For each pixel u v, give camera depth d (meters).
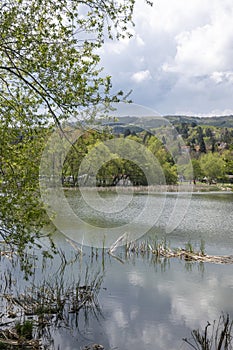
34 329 4.68
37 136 5.48
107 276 6.94
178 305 5.50
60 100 4.91
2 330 4.54
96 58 5.04
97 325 4.83
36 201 5.18
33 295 5.76
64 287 6.16
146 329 4.71
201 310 5.30
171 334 4.57
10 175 5.04
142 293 5.99
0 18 4.80
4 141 5.13
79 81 4.81
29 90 5.28
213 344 4.28
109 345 4.30
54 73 4.86
